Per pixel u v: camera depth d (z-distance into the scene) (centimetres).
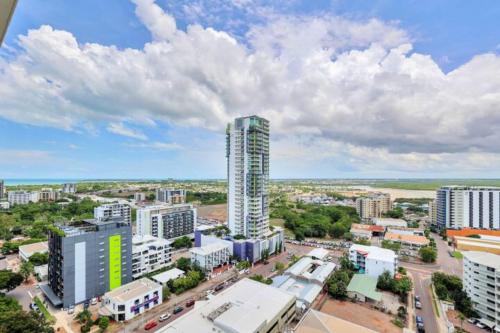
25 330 4325
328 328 4344
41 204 19462
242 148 10775
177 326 4216
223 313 4444
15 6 633
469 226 15300
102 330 5228
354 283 7144
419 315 6150
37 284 7344
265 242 10056
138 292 6094
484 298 6009
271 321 4566
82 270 6291
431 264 9875
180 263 8425
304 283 7219
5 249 10100
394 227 15288
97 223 6962
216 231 11275
